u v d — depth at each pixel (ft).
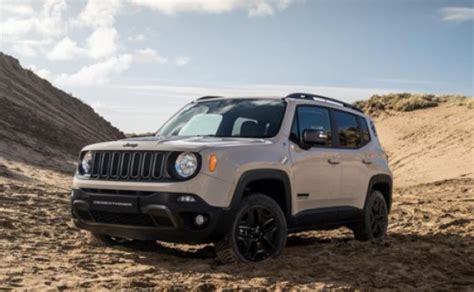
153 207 20.48
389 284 19.52
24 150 89.51
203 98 27.96
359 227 28.89
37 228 29.04
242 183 21.21
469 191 68.18
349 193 27.48
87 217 22.72
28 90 159.53
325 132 26.66
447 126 176.35
